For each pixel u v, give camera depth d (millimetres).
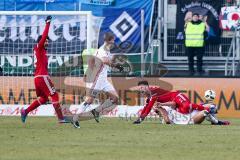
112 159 28578
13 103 52812
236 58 59531
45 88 43125
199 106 44688
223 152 30875
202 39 58594
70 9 61000
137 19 60000
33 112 51625
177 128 41469
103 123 45000
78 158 28781
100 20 60281
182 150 31406
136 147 32344
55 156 29328
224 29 60000
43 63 42906
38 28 54594
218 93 51844
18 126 42156
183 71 60344
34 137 36125
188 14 60500
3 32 54594
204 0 60656
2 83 52969
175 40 61000
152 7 60375
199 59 58969
